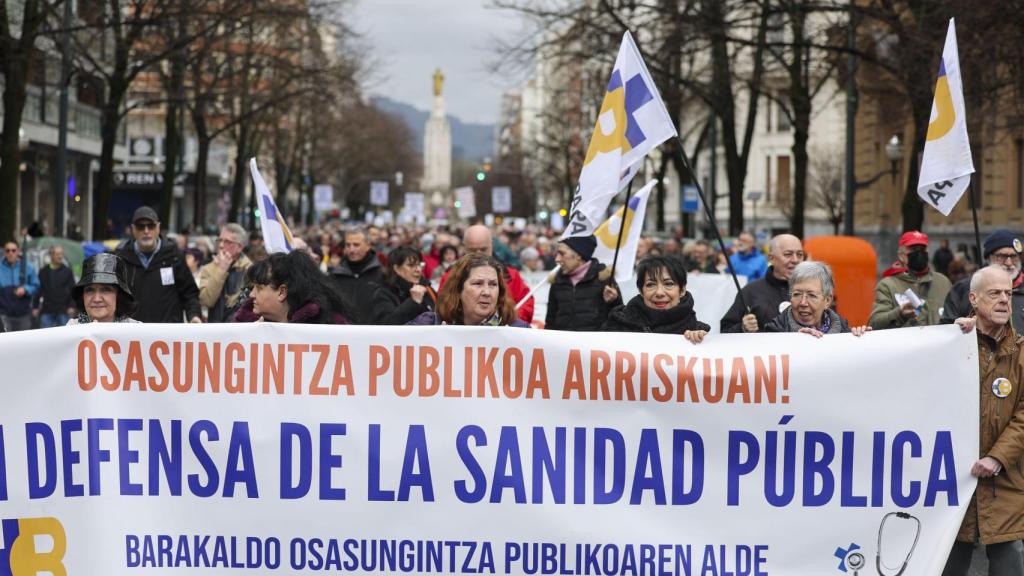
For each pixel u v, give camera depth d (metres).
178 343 6.37
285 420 6.36
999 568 6.82
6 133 25.92
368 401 6.36
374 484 6.36
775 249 9.97
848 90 27.95
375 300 11.42
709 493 6.41
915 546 6.47
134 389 6.38
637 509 6.39
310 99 49.12
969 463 6.48
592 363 6.38
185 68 37.88
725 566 6.40
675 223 79.38
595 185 8.34
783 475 6.43
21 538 6.36
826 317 7.82
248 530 6.36
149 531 6.36
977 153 36.88
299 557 6.36
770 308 9.91
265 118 52.66
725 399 6.41
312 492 6.36
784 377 6.42
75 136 51.94
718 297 15.55
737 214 31.91
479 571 6.38
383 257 15.86
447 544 6.37
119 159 61.06
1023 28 20.20
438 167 194.12
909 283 10.79
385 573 6.37
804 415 6.43
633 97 8.31
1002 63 22.12
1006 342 6.69
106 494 6.37
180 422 6.36
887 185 47.25
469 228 11.58
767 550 6.43
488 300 7.40
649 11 28.00
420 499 6.36
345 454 6.36
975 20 20.52
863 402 6.44
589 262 10.97
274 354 6.36
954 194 8.01
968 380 6.46
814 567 6.45
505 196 87.69
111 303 7.51
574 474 6.39
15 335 6.33
